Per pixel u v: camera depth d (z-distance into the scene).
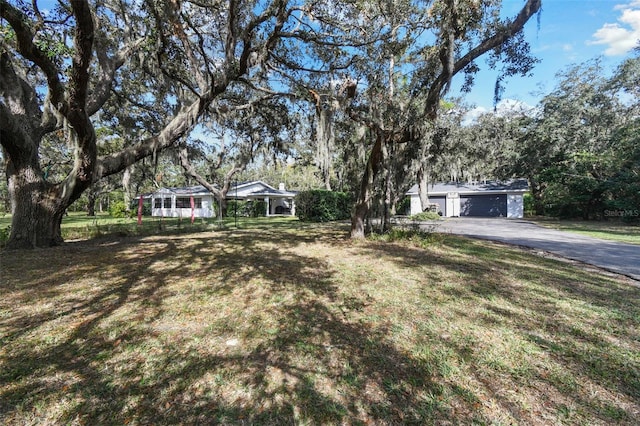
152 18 7.13
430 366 2.50
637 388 2.25
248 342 2.88
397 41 8.14
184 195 28.45
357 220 10.07
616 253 7.71
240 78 9.44
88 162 7.85
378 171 9.85
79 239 9.90
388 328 3.20
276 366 2.49
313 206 19.05
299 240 9.66
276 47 9.02
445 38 7.51
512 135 26.02
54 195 8.15
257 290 4.42
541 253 7.76
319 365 2.51
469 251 7.72
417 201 27.22
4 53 6.93
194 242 9.17
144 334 3.03
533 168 23.70
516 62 8.18
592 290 4.55
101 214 31.48
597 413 1.99
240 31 7.70
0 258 6.51
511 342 2.91
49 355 2.62
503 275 5.32
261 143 14.28
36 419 1.89
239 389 2.20
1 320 3.34
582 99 21.08
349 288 4.55
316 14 7.42
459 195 27.06
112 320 3.35
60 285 4.60
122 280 4.88
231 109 11.69
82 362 2.52
